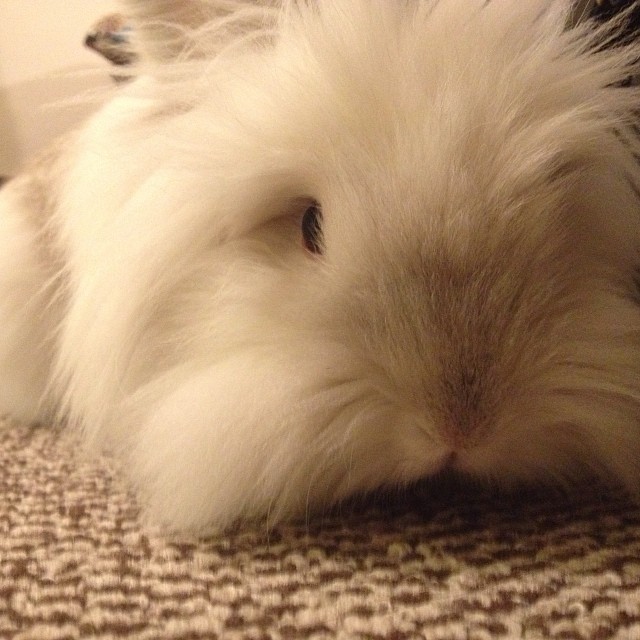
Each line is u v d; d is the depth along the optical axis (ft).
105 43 1.19
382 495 0.69
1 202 1.22
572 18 0.75
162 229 0.75
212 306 0.72
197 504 0.68
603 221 0.69
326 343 0.62
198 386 0.69
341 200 0.63
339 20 0.67
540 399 0.60
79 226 0.91
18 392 1.15
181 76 0.80
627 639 0.49
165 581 0.59
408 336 0.59
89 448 0.90
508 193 0.60
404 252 0.60
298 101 0.65
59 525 0.71
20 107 2.29
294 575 0.59
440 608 0.53
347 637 0.51
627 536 0.62
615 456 0.66
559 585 0.55
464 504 0.70
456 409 0.58
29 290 1.10
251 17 0.77
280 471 0.63
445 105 0.62
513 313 0.59
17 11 2.21
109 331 0.80
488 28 0.66
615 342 0.64
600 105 0.67
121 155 0.83
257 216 0.71
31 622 0.54
